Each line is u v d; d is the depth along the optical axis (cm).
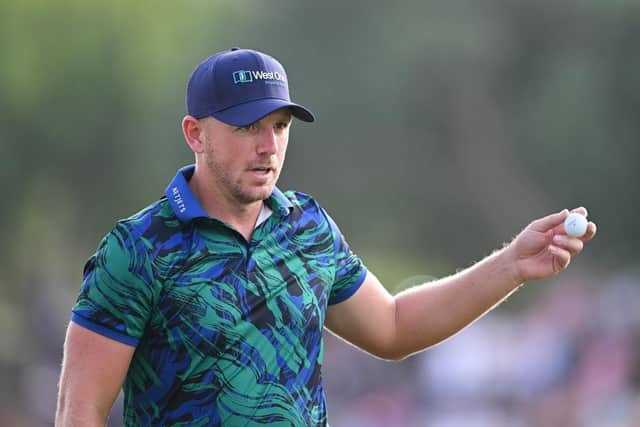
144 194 9938
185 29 10300
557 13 11312
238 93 1448
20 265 9444
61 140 9512
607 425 4222
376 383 5659
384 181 11381
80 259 9975
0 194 9438
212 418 1416
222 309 1423
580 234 1561
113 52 9594
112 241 1432
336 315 1586
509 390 4847
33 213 9744
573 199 11019
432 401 4972
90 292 1430
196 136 1488
